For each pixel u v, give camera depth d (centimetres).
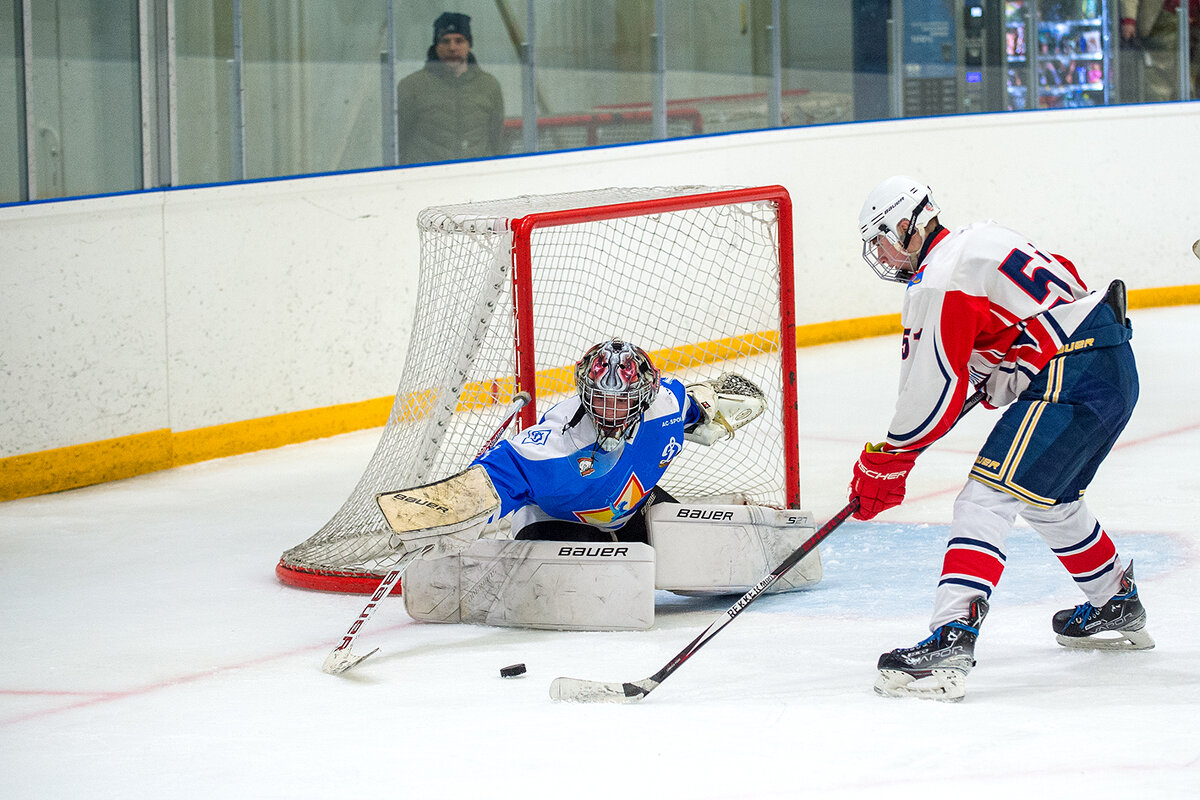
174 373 1753
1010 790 634
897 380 2200
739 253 2175
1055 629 900
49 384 1628
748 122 2514
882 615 1007
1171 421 1775
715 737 725
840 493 1467
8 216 1580
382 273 1983
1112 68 2828
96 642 1022
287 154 1891
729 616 832
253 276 1830
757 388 1049
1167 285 2884
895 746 697
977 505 812
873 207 848
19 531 1435
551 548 1002
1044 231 2802
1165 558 1129
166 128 1741
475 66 2109
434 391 1211
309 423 1908
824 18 2570
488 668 905
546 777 675
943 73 2698
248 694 872
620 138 2331
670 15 2373
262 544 1352
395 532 898
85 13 1656
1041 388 812
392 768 702
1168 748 680
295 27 1877
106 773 727
